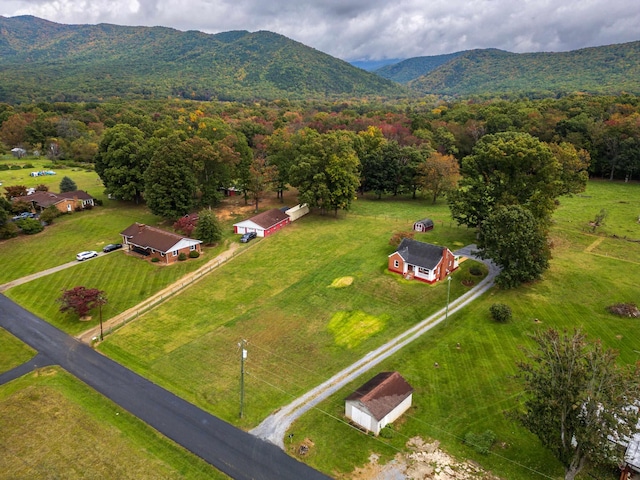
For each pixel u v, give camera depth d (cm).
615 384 2416
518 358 4062
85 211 8981
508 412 2895
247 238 7306
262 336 4647
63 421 3409
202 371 4075
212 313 5131
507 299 5144
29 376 4000
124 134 9262
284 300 5384
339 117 17212
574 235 7031
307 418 3441
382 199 10119
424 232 7425
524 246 5066
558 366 2575
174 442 3200
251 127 15550
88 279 6059
